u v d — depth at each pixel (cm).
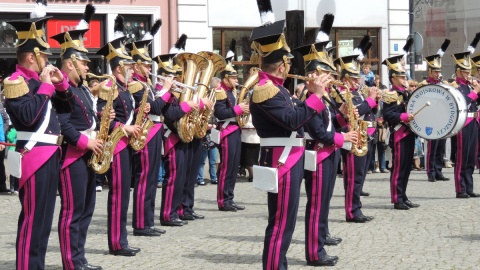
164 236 1058
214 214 1267
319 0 2298
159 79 1155
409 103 1277
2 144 1066
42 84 745
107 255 939
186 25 2170
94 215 1246
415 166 1925
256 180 766
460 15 2475
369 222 1149
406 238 1019
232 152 1303
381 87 1844
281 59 773
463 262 876
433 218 1173
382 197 1421
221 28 2216
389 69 1295
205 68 1147
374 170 1847
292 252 948
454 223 1125
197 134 1170
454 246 962
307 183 894
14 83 733
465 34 2469
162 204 1147
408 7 2364
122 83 980
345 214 1186
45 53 759
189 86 1086
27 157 757
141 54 1045
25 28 756
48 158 761
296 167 773
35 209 762
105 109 862
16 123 763
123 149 940
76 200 841
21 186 762
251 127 1684
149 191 1057
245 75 2239
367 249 955
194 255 930
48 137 762
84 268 851
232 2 2212
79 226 851
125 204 942
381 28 2352
